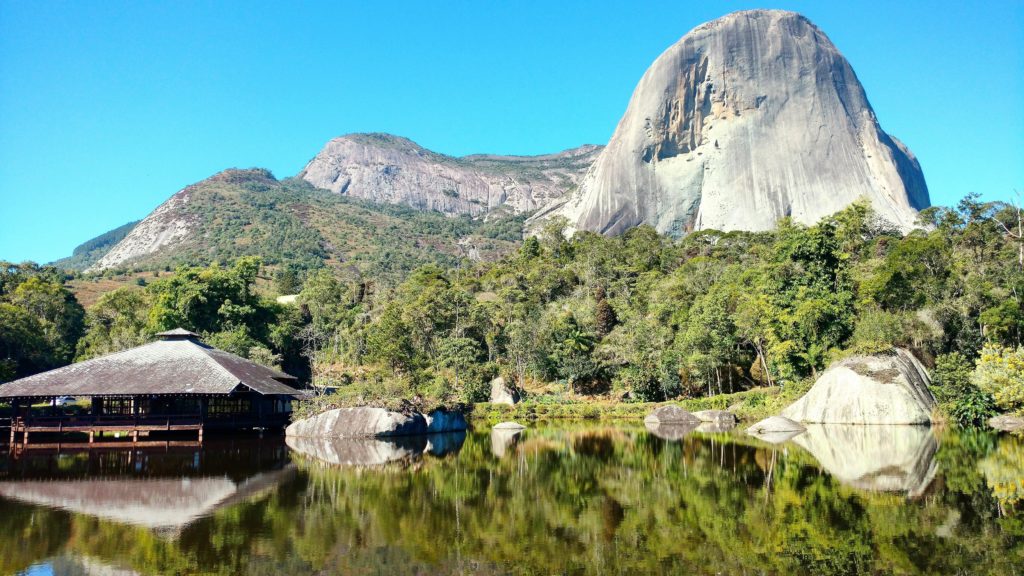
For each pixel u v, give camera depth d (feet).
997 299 141.28
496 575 39.70
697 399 168.96
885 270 160.25
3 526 52.19
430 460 91.50
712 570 39.58
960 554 40.70
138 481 73.67
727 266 255.09
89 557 43.83
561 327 209.36
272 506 59.36
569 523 52.44
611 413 177.27
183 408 134.62
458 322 225.35
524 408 178.19
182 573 40.45
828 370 133.80
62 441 116.98
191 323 222.07
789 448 96.22
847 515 51.83
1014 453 82.74
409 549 45.50
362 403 127.54
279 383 138.00
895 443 96.89
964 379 123.54
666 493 64.03
